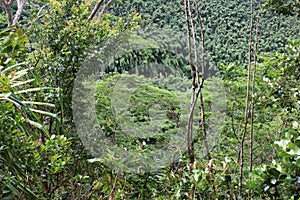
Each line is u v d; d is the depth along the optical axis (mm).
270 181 1227
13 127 1362
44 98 2078
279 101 2074
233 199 1472
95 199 1952
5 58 1332
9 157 1274
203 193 1452
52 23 2688
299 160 1073
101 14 3707
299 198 1136
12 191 1191
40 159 1551
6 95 1230
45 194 1596
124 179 1862
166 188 1701
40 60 2408
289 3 2098
